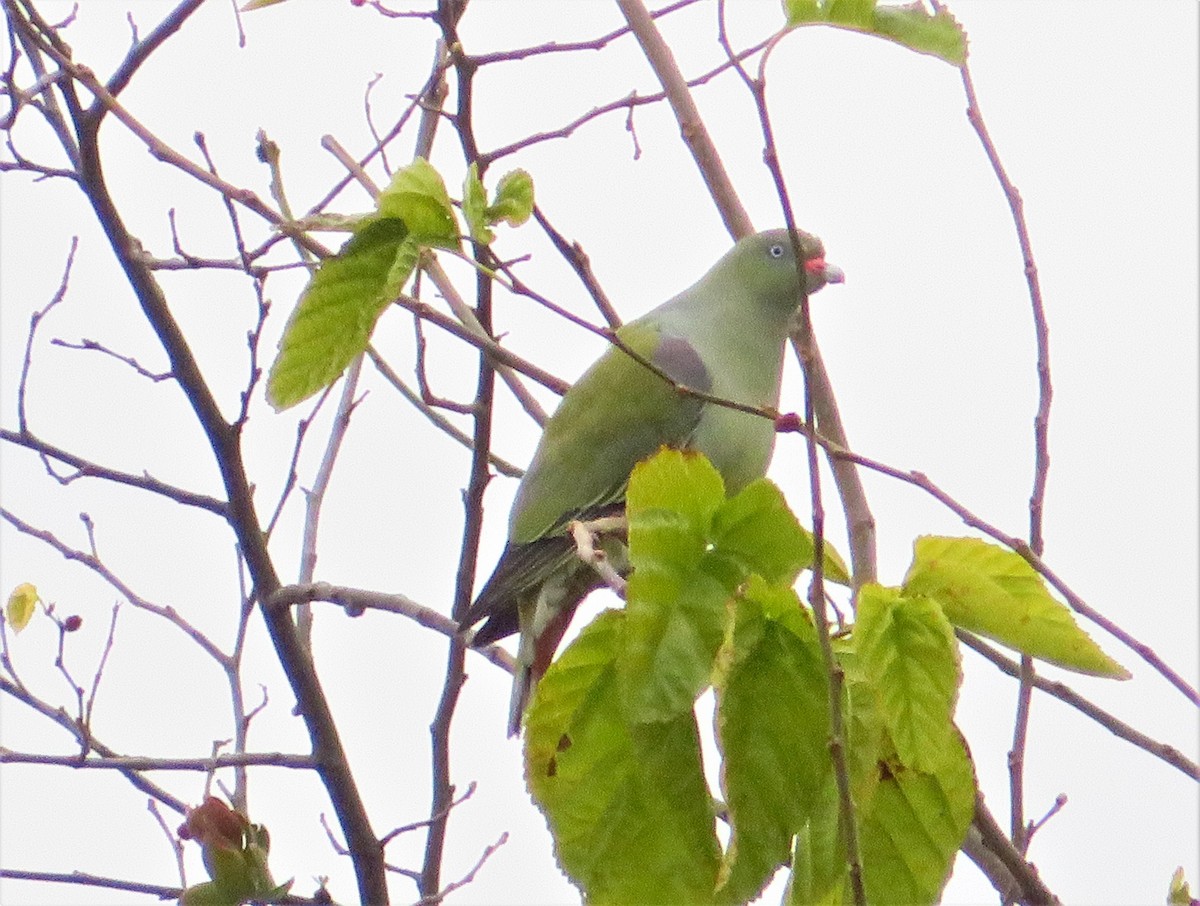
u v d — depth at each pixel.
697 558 4.96
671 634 4.89
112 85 7.79
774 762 4.88
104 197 7.80
